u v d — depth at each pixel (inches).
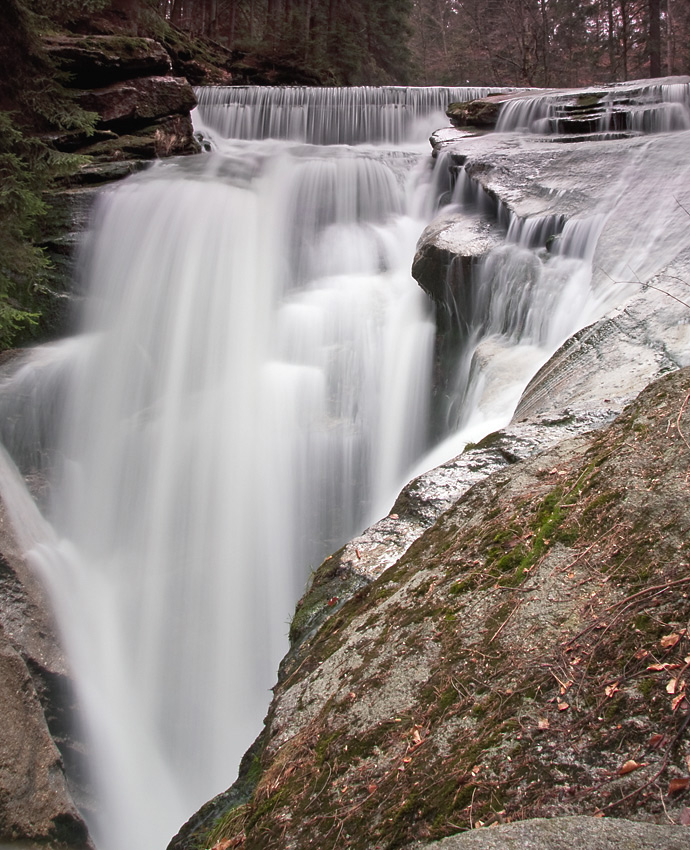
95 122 581.3
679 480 104.4
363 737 104.4
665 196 350.0
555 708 86.1
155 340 461.4
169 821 301.1
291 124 800.3
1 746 249.1
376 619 131.9
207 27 1401.3
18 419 411.8
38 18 525.7
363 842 87.7
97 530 411.2
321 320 464.1
